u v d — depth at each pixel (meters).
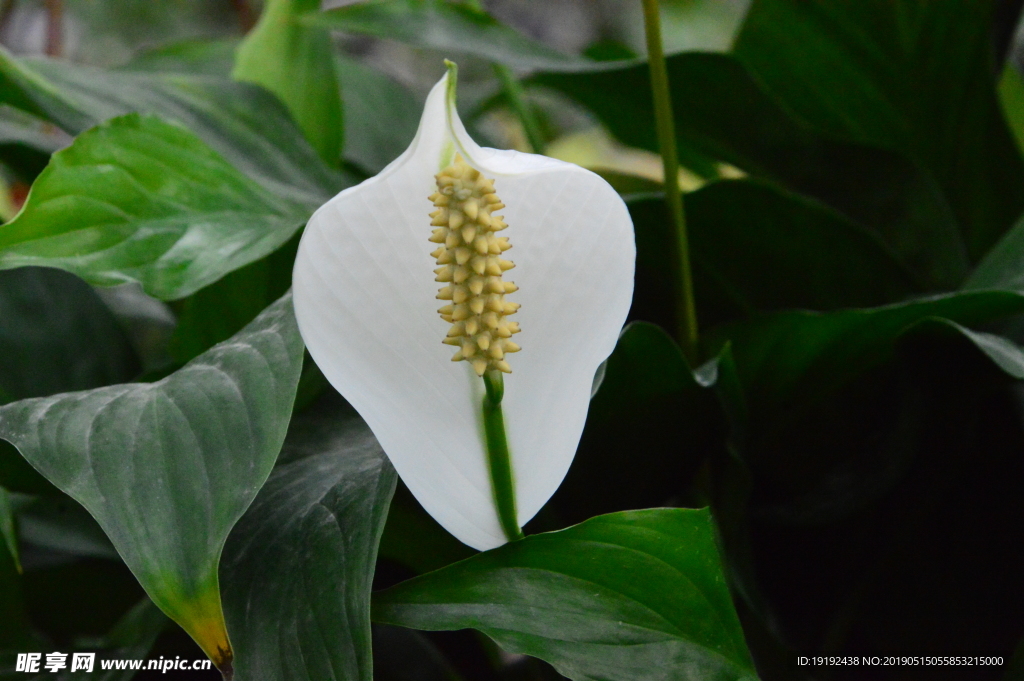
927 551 1.16
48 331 1.14
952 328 1.03
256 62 1.36
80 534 1.24
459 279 0.90
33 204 0.99
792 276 1.22
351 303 0.91
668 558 0.93
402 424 0.91
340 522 0.94
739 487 1.08
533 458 0.92
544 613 0.93
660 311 1.27
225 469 0.91
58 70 1.12
